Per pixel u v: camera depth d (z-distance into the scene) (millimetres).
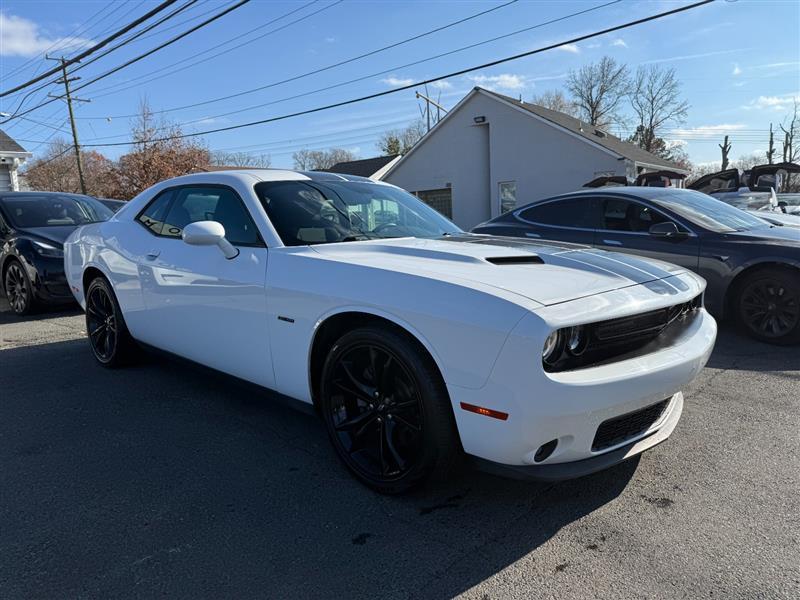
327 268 2719
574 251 2979
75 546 2283
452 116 23969
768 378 4289
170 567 2145
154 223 4008
